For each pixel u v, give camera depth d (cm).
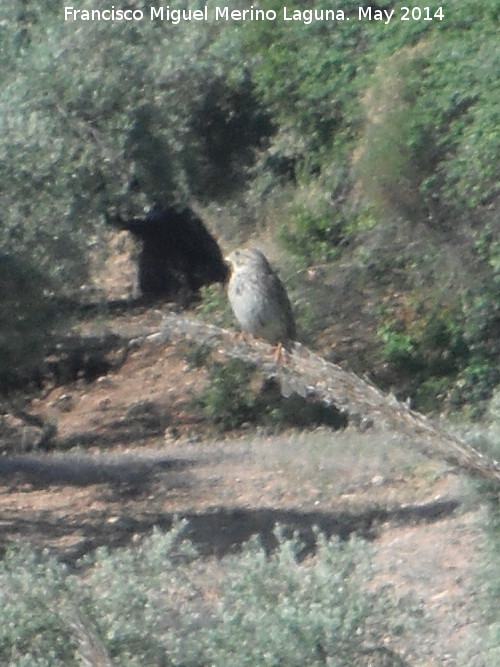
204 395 3491
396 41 3434
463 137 3095
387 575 1852
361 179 3406
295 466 2680
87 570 1395
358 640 1099
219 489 2598
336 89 3569
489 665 1322
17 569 1187
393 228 3303
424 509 2244
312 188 3653
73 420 3622
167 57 3094
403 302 3300
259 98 3656
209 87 3397
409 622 1159
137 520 2397
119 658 1105
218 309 3409
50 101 2647
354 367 3269
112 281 4756
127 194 2902
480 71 3148
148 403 3662
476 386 3125
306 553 2109
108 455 3125
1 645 1123
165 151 3109
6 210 2255
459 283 3195
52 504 2544
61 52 2683
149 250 4484
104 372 3956
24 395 3725
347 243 3428
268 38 3672
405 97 3272
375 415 812
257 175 3772
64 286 2505
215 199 3750
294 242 3466
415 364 3247
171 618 1154
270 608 1109
